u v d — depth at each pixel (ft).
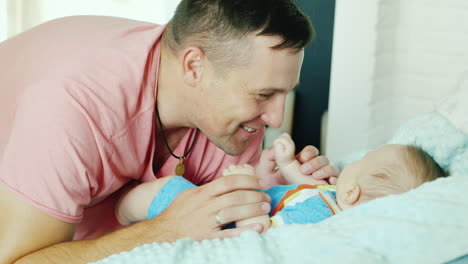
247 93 3.59
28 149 3.17
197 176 4.80
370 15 6.45
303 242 2.69
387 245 2.60
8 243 3.14
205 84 3.71
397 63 6.79
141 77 3.70
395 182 3.43
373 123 6.88
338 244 2.61
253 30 3.40
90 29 3.98
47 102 3.26
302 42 3.49
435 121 3.96
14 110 3.50
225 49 3.51
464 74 4.25
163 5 7.92
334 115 6.97
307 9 7.18
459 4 6.33
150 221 3.49
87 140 3.35
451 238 2.52
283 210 3.56
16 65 3.83
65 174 3.21
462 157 3.62
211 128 3.93
